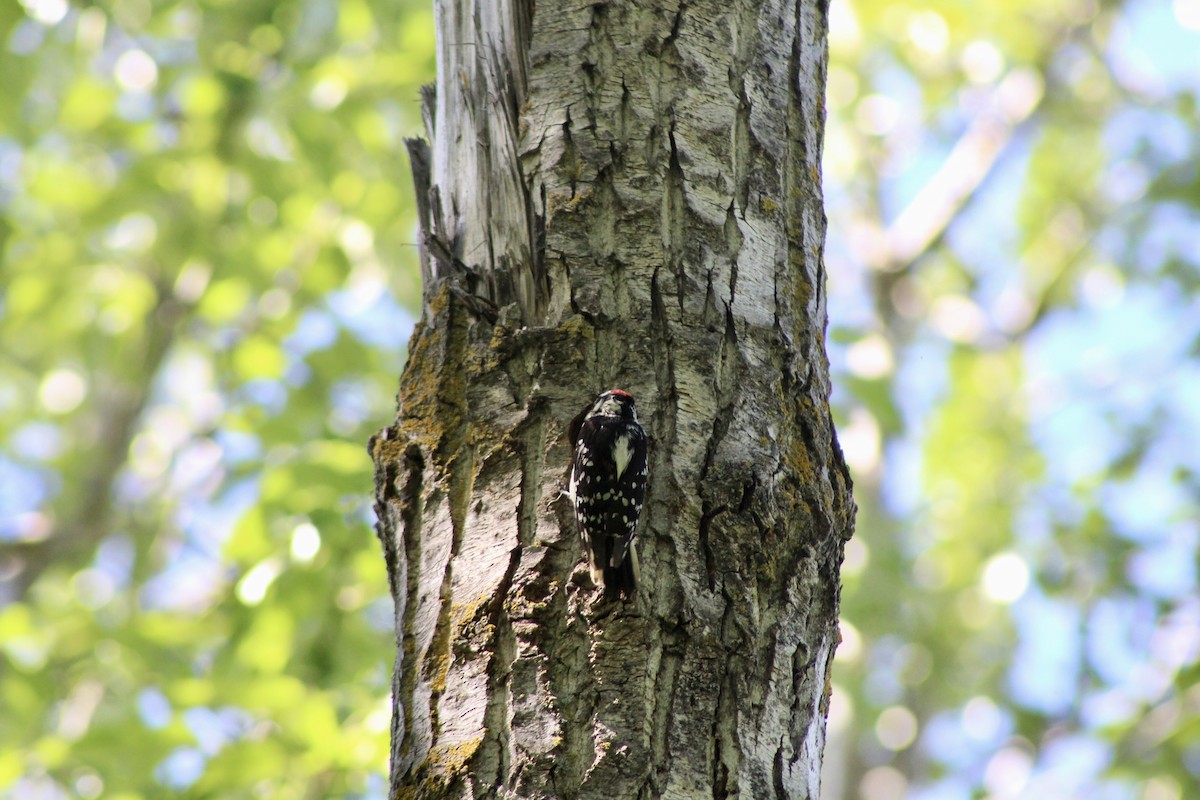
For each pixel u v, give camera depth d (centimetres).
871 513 1756
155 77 1631
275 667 1015
